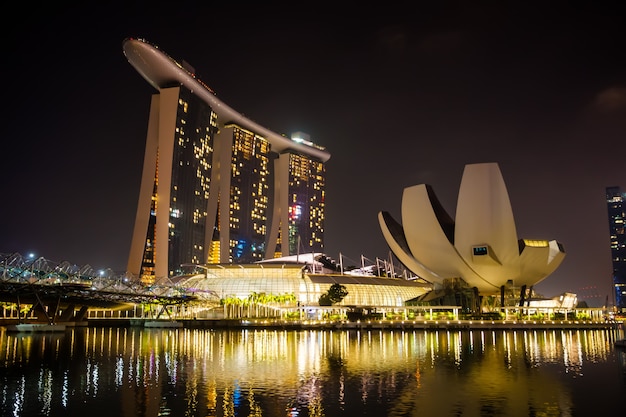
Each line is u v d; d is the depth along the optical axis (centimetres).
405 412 2612
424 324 9394
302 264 14388
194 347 5862
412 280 16512
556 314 10562
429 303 11181
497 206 9831
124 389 3222
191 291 12181
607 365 4206
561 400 2867
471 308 10812
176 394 3058
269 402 2839
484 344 6122
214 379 3578
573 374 3747
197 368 4106
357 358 4712
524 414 2569
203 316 12488
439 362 4416
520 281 10994
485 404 2778
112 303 10750
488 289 11188
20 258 8738
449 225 10706
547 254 10669
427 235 10625
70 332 8731
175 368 4112
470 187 9925
